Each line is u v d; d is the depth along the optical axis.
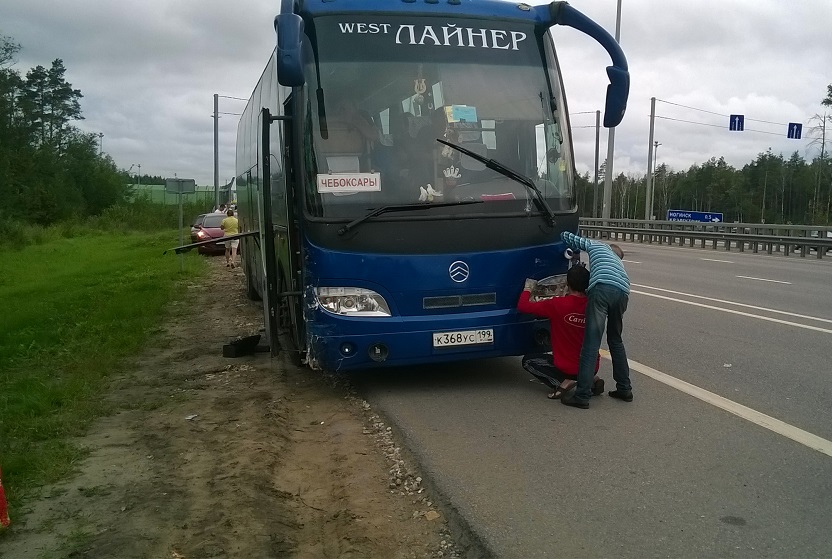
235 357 9.02
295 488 4.93
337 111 6.48
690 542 4.01
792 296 13.67
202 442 5.75
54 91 69.75
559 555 3.89
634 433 5.79
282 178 7.20
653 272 18.66
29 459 5.25
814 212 67.75
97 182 64.81
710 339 9.42
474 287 6.58
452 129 6.67
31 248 35.56
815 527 4.17
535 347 6.92
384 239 6.39
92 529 4.20
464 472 5.05
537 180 6.88
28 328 11.25
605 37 6.91
